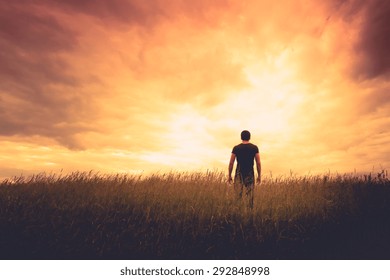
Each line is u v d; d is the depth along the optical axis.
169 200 6.12
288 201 6.07
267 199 6.28
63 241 4.79
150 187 6.79
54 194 6.22
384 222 5.60
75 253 4.59
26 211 5.30
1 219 5.02
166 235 4.96
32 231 4.90
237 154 6.53
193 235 5.01
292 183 7.45
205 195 6.29
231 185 6.68
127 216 5.51
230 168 6.53
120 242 4.84
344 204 6.18
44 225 5.00
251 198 6.14
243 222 5.39
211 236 5.08
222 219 5.44
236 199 6.15
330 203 6.21
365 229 5.38
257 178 6.43
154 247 4.78
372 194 6.64
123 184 7.03
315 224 5.45
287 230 5.27
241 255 4.73
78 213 5.43
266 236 5.10
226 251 4.82
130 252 4.66
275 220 5.46
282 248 4.91
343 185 7.43
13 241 4.71
